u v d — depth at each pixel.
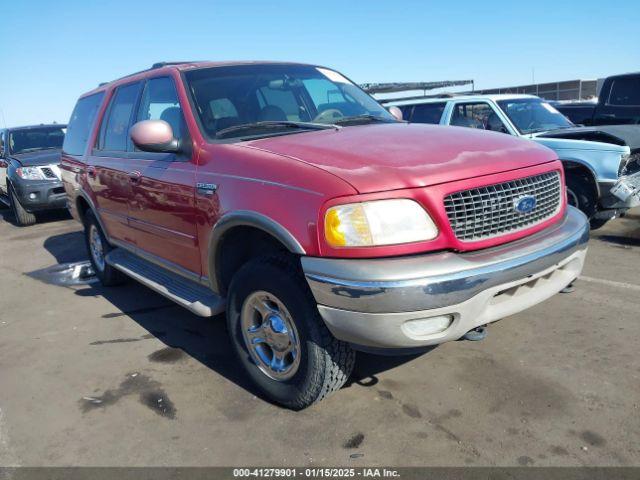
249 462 2.59
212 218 3.08
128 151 4.31
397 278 2.35
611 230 6.67
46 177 9.43
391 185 2.46
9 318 4.84
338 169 2.58
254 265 2.93
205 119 3.45
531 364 3.32
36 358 3.92
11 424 3.07
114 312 4.79
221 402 3.14
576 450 2.52
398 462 2.52
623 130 6.79
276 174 2.74
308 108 3.90
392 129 3.34
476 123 7.54
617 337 3.61
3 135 10.74
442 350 3.57
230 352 3.80
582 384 3.06
